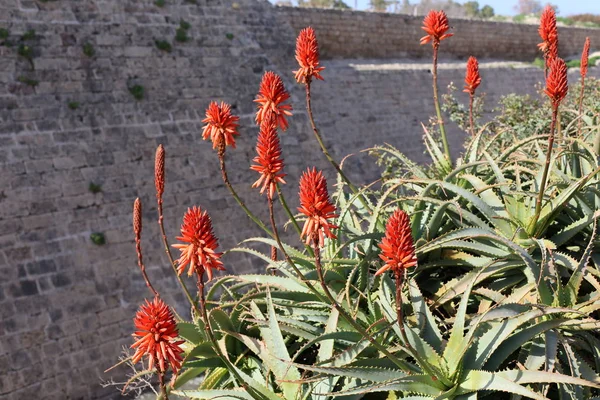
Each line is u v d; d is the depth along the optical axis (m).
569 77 35.22
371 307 3.88
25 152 17.34
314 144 24.23
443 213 4.34
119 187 18.50
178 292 18.14
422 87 29.91
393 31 30.73
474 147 5.07
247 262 20.03
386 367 3.52
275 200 21.50
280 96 3.74
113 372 16.31
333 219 4.48
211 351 3.97
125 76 20.12
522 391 3.12
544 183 3.96
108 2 20.64
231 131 3.81
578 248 4.34
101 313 16.72
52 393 15.38
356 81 27.59
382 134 27.30
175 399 4.89
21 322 15.54
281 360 3.46
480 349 3.43
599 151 4.87
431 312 4.09
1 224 16.30
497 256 4.12
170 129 20.27
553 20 4.86
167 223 18.97
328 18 27.92
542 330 3.45
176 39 21.83
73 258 16.94
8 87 17.78
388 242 2.86
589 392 3.49
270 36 25.08
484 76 32.31
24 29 18.62
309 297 4.09
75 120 18.56
